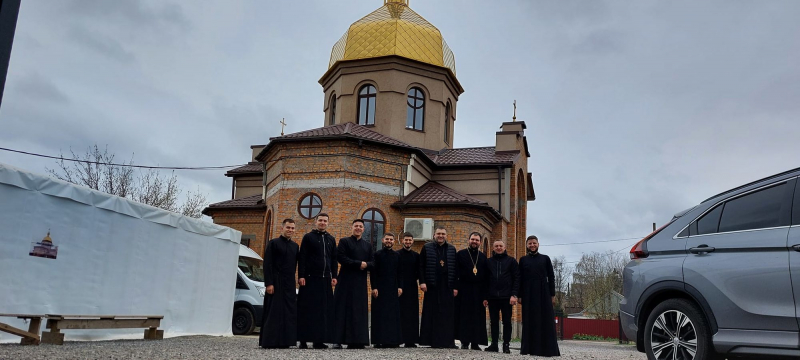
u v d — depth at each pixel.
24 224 8.45
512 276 10.58
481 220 20.31
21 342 7.90
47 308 8.73
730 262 5.94
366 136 19.73
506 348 10.35
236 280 14.07
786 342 5.44
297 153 19.55
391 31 24.53
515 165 23.31
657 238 6.78
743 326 5.71
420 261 11.09
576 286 76.50
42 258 8.70
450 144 25.98
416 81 24.44
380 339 10.38
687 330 6.14
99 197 9.73
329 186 18.98
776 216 5.83
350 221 18.75
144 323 10.11
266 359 7.03
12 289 8.25
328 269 10.09
